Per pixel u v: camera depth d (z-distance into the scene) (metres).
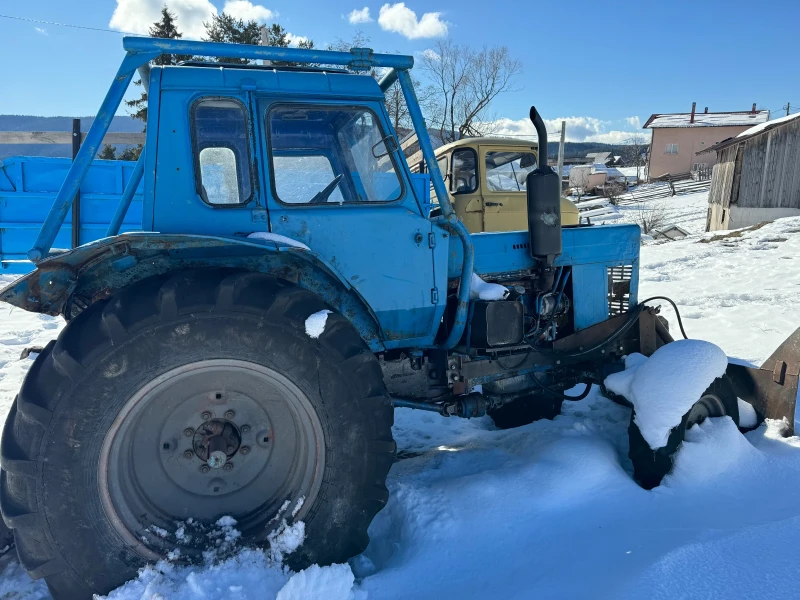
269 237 2.16
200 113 2.24
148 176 2.18
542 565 2.00
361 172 2.58
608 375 3.12
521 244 3.09
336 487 2.06
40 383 1.84
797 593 1.70
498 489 2.42
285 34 22.34
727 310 6.52
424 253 2.54
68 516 1.82
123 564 1.90
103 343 1.84
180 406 2.07
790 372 2.87
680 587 1.75
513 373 3.08
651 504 2.35
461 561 2.07
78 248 1.87
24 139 5.25
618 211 24.47
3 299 1.95
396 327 2.58
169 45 2.18
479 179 6.73
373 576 2.02
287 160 2.48
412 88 2.58
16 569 2.16
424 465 2.93
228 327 1.94
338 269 2.40
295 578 1.86
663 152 44.12
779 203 16.34
